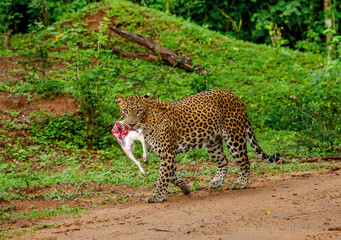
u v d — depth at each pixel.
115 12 23.86
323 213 8.04
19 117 16.12
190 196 10.16
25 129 15.61
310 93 18.42
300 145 14.86
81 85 15.57
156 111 9.80
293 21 28.61
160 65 20.92
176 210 8.72
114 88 15.75
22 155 14.16
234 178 12.20
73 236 7.28
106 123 15.87
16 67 19.20
